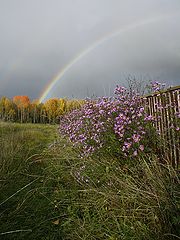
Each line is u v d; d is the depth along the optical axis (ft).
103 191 10.46
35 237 8.81
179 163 10.12
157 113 12.14
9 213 10.06
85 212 9.83
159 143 11.08
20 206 10.12
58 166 14.93
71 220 9.58
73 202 10.80
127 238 7.70
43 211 10.60
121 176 10.66
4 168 14.15
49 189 12.66
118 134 11.79
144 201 8.67
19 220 9.77
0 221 9.33
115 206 9.38
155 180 8.73
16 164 15.70
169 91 11.55
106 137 12.59
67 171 14.19
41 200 11.53
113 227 8.55
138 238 7.46
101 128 12.86
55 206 10.64
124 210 8.74
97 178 11.94
